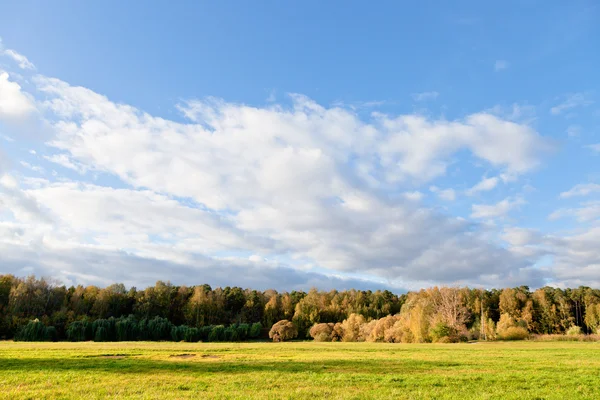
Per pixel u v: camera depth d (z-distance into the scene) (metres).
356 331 93.25
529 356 32.97
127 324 86.75
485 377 20.64
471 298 119.25
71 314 92.75
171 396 15.64
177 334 89.88
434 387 17.98
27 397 15.30
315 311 115.44
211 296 119.81
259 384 18.53
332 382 19.22
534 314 117.25
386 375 21.28
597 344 55.81
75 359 28.23
